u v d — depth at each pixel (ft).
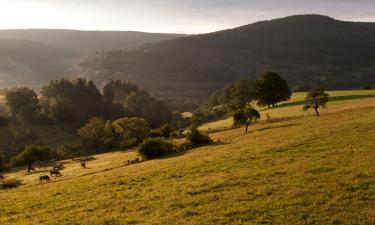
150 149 235.81
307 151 144.56
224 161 150.20
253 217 79.05
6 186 185.47
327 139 163.32
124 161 244.22
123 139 426.92
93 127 442.91
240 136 250.78
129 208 96.02
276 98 435.94
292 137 187.62
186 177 129.18
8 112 643.86
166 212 88.69
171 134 410.52
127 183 132.16
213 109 647.15
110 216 90.38
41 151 310.45
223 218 80.18
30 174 273.13
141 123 408.26
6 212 108.78
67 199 117.19
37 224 90.74
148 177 138.72
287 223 74.38
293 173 111.96
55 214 98.99
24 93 645.92
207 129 378.32
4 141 519.19
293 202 85.15
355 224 70.85
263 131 248.73
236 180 111.34
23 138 532.73
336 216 75.20
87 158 320.70
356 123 199.00
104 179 149.59
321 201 84.33
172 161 182.70
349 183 94.63
